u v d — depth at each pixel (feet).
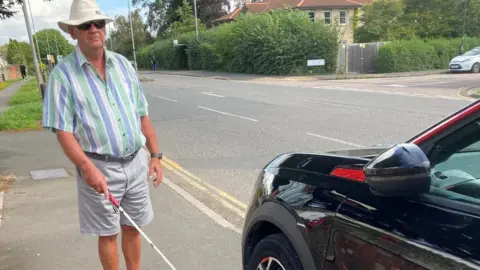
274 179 8.91
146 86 90.48
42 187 20.97
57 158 27.40
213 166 24.00
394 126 32.22
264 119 38.88
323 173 7.83
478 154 6.41
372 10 155.84
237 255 13.28
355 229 6.49
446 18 144.77
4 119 42.06
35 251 13.93
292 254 7.91
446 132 6.26
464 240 5.06
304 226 7.52
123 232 11.02
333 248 6.93
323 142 28.19
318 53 108.17
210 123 38.42
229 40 131.03
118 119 9.71
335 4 161.48
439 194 5.91
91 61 9.57
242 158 25.45
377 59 110.22
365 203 6.55
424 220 5.61
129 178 10.10
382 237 5.98
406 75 95.25
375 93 57.52
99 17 9.28
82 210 10.07
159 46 205.46
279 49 108.47
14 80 177.78
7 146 31.76
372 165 6.05
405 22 151.12
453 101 45.88
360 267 6.40
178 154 27.27
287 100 53.06
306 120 37.06
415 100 47.80
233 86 82.12
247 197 18.69
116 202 9.51
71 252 13.79
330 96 55.77
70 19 9.30
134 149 10.12
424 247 5.36
